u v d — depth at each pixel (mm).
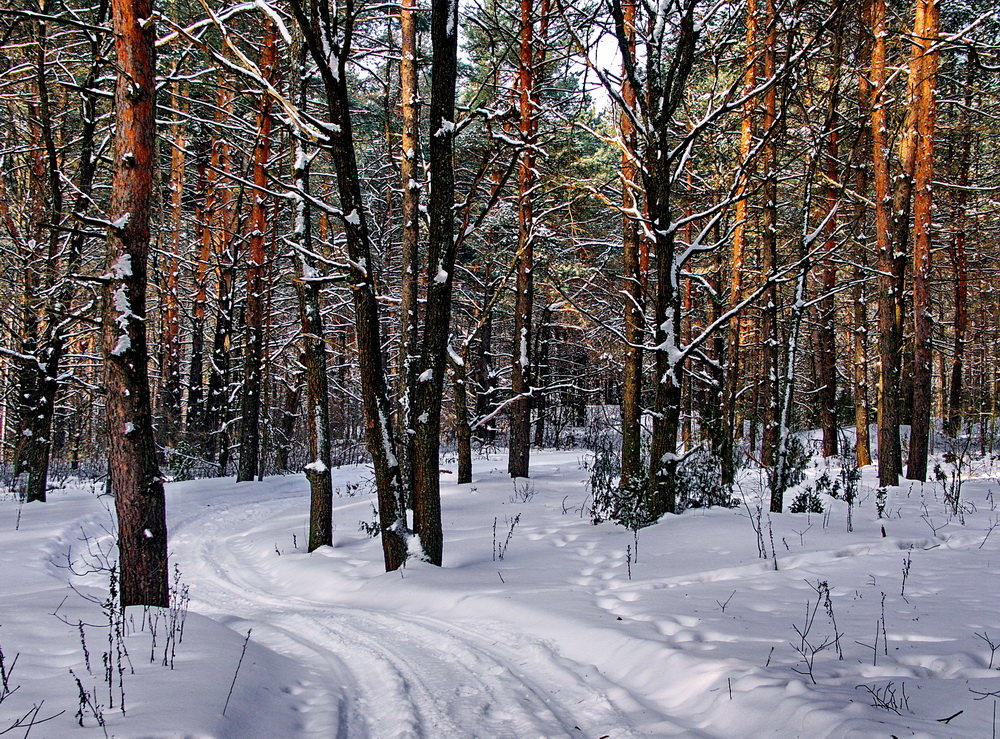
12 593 7195
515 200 17656
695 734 3701
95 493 16031
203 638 4938
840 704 3539
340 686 4715
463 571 7809
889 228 14914
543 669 4945
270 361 21969
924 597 5805
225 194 22781
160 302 22016
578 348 35562
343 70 7715
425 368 8117
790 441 16438
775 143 11727
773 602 5906
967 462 18859
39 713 3424
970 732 3168
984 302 27844
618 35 8977
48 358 14547
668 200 10008
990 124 18297
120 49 5848
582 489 15461
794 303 11023
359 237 7918
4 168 16016
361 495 16688
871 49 14836
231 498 16297
